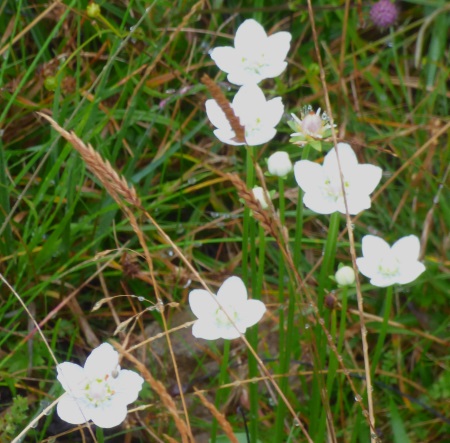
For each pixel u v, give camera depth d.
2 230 0.49
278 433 0.45
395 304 0.55
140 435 0.49
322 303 0.43
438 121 0.57
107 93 0.55
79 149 0.36
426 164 0.57
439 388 0.50
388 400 0.51
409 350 0.53
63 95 0.57
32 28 0.57
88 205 0.56
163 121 0.57
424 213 0.57
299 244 0.43
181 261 0.54
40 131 0.57
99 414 0.37
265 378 0.42
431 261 0.54
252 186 0.42
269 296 0.55
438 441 0.50
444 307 0.54
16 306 0.52
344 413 0.50
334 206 0.40
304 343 0.52
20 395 0.48
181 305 0.54
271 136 0.40
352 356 0.51
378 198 0.57
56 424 0.48
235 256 0.57
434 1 0.62
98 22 0.58
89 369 0.37
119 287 0.54
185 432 0.36
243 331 0.39
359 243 0.57
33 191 0.55
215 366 0.52
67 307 0.53
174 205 0.56
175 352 0.52
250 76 0.44
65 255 0.52
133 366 0.52
